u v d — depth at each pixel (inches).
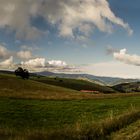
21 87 4439.0
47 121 1197.1
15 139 737.6
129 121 946.1
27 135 767.7
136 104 1679.4
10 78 5054.1
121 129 866.1
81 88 7495.1
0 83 4453.7
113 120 920.3
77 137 769.6
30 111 1444.4
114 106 1619.1
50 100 1932.8
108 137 789.2
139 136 762.8
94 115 1337.4
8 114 1327.5
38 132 794.8
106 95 2399.1
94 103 1785.2
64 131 804.0
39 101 1849.2
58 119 1248.2
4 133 808.9
